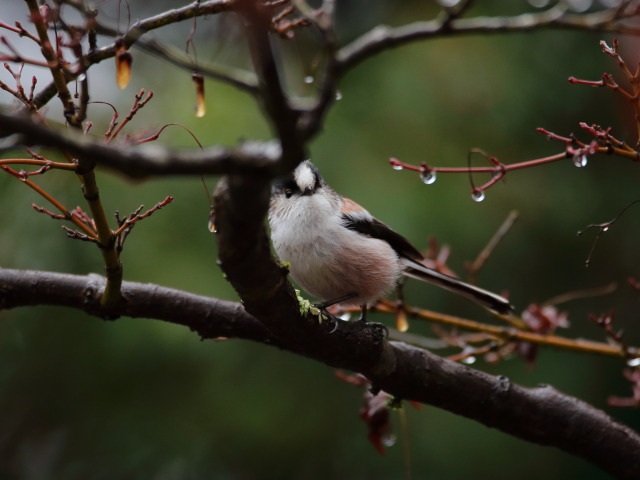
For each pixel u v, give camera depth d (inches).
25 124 119.9
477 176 424.5
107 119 424.5
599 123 442.0
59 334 415.5
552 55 437.4
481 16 435.2
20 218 395.5
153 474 432.5
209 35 444.8
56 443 437.7
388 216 403.5
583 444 262.1
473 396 259.6
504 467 433.1
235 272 180.9
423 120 429.1
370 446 436.8
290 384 434.9
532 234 440.1
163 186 399.2
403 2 474.9
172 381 423.5
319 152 418.0
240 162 126.8
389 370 250.4
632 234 450.9
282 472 442.3
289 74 442.9
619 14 159.3
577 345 305.7
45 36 185.0
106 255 221.5
